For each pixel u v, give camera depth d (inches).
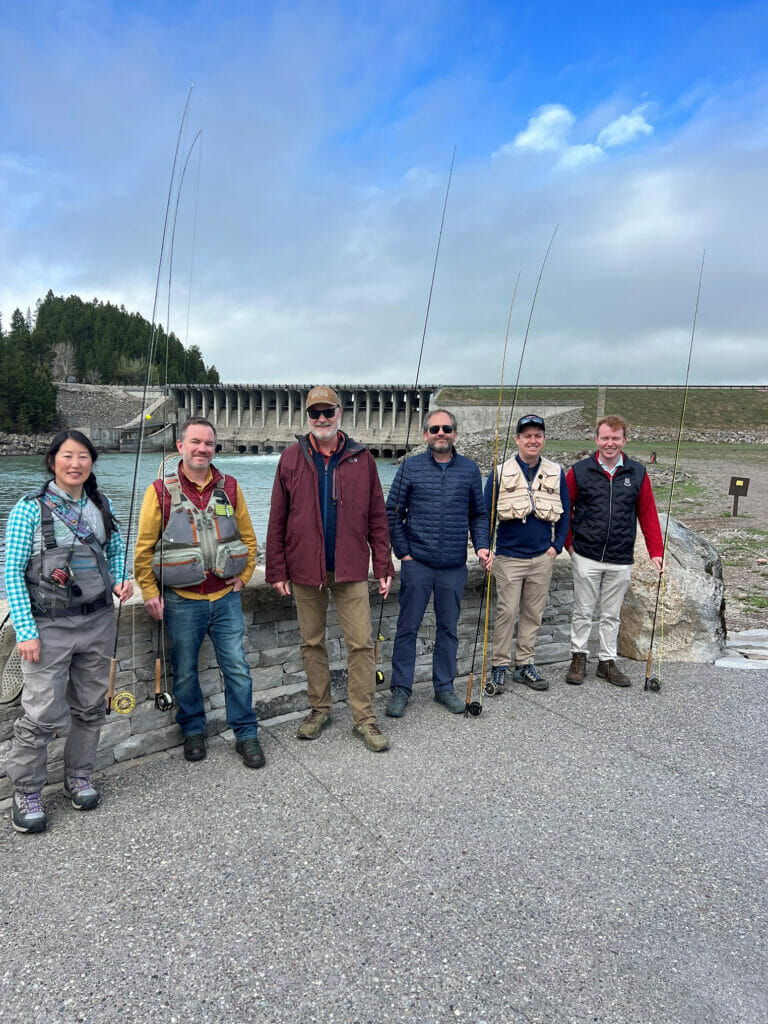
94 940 78.5
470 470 151.4
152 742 127.6
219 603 122.7
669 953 78.3
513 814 108.3
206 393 3503.9
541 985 72.8
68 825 103.6
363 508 129.6
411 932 80.7
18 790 101.9
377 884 89.8
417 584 149.3
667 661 192.5
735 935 81.8
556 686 171.2
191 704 125.7
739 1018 68.7
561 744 135.3
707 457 1612.9
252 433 3297.2
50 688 99.0
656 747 134.4
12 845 98.0
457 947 78.4
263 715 144.2
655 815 109.1
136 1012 68.1
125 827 103.0
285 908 84.7
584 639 173.0
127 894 87.0
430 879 91.1
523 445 164.2
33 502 99.0
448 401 2701.8
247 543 128.0
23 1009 68.1
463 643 178.4
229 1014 68.1
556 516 159.9
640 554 193.9
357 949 77.7
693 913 85.7
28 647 95.6
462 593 162.9
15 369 3201.3
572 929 82.0
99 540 105.0
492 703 158.6
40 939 78.5
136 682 124.2
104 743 121.1
